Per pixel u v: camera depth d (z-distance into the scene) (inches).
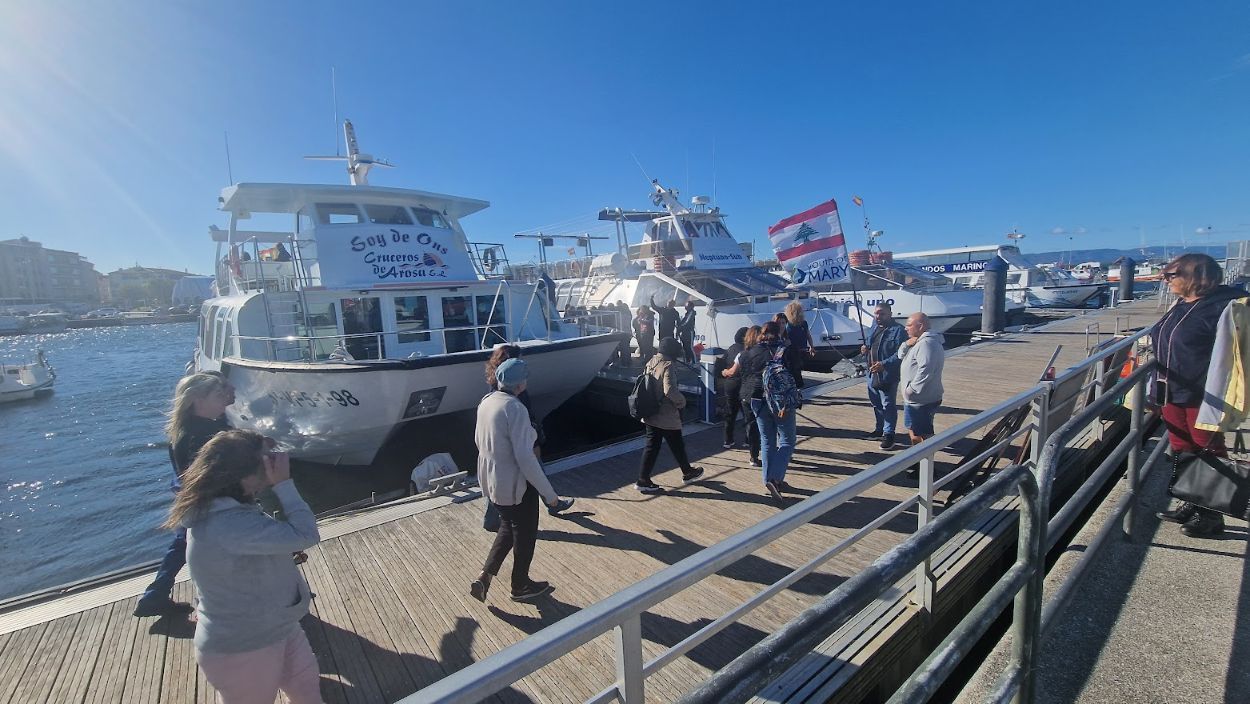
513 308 392.5
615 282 635.5
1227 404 128.8
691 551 168.9
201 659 81.1
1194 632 107.2
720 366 311.4
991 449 155.9
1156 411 227.5
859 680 110.7
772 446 201.5
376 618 139.3
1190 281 141.3
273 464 85.4
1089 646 106.2
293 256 331.9
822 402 348.5
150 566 171.2
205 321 484.1
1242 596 116.6
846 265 372.5
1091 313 855.1
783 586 91.0
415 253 349.7
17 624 139.6
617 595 51.7
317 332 328.8
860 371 424.8
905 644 122.8
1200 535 139.6
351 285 329.4
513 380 135.9
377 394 282.5
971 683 99.7
